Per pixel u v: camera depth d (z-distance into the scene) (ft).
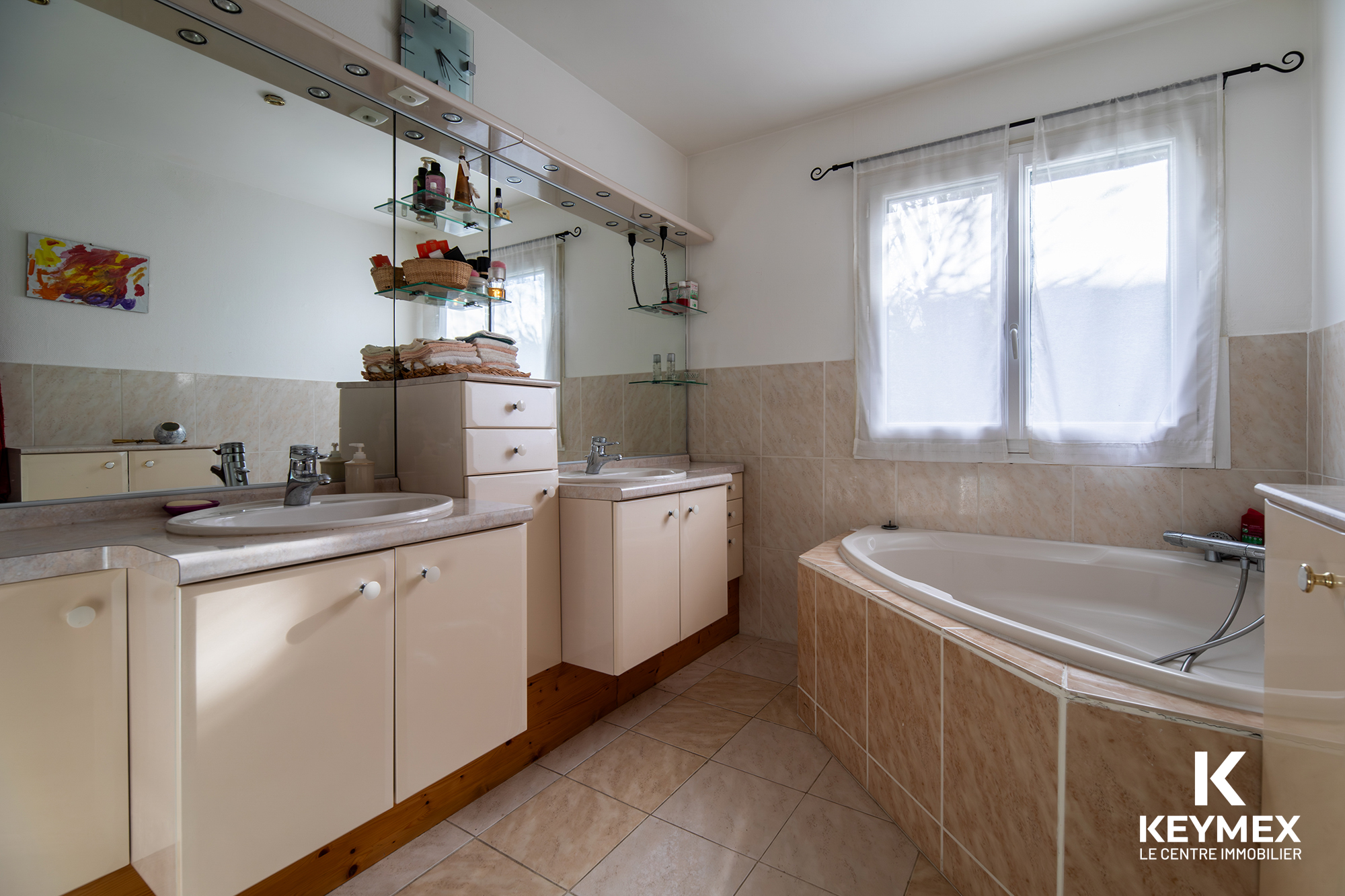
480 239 7.13
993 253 8.15
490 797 5.65
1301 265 6.55
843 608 6.15
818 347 9.63
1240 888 3.09
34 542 3.55
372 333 6.07
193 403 4.83
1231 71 6.77
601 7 6.98
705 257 10.80
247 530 3.67
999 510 8.22
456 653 4.37
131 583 3.48
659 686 8.21
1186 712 3.24
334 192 5.72
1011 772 3.94
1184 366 7.00
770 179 10.07
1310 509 2.67
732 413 10.50
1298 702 2.72
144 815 3.44
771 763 6.21
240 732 3.18
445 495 5.76
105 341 4.36
